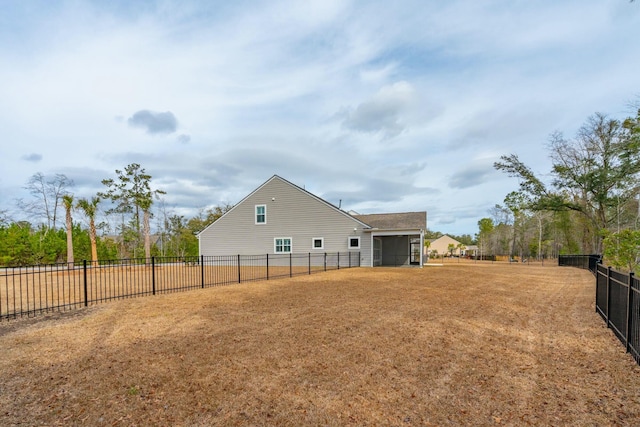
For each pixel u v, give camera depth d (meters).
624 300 4.71
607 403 2.99
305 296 8.74
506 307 7.35
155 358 4.12
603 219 22.66
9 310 7.30
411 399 3.05
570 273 17.02
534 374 3.66
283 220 22.27
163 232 38.78
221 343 4.72
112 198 29.52
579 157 22.81
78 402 2.98
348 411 2.83
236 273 16.45
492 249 54.22
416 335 5.11
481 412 2.82
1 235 22.31
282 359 4.08
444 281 12.38
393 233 20.12
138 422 2.64
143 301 8.15
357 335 5.10
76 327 5.65
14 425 2.59
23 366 3.86
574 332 5.36
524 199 25.61
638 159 16.92
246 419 2.69
